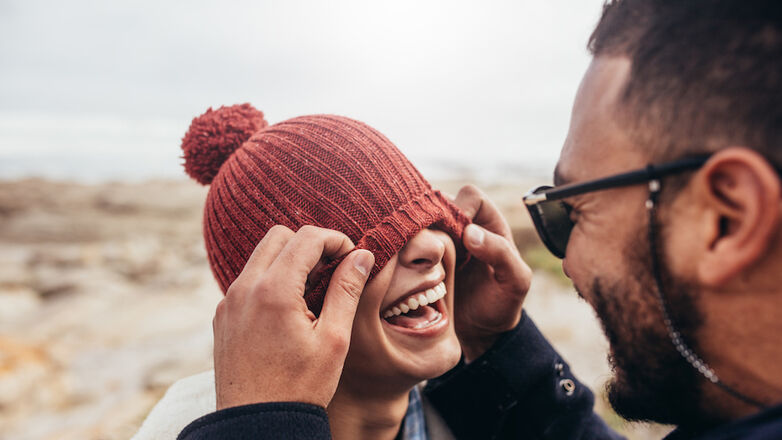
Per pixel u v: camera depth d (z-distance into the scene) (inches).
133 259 504.7
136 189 949.2
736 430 27.5
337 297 39.9
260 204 48.2
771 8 28.1
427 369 48.2
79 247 565.3
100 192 905.5
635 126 32.2
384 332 48.1
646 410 37.6
